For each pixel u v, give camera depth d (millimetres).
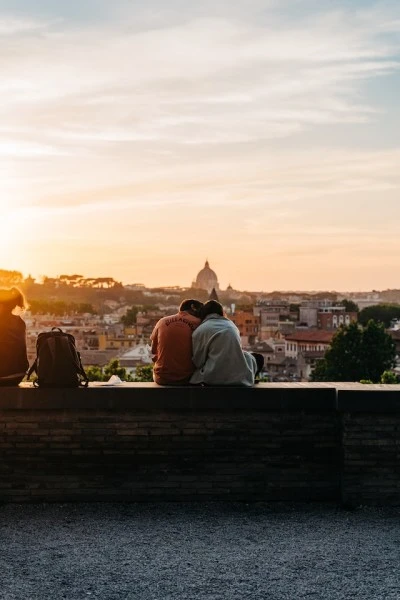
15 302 11156
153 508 10766
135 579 8711
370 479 10852
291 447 10992
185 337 11305
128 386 11055
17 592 8422
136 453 10938
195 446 10969
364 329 128625
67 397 10875
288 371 194250
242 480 10984
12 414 10914
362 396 10820
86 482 10938
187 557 9258
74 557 9242
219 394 10930
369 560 9188
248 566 9023
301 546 9570
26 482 10898
